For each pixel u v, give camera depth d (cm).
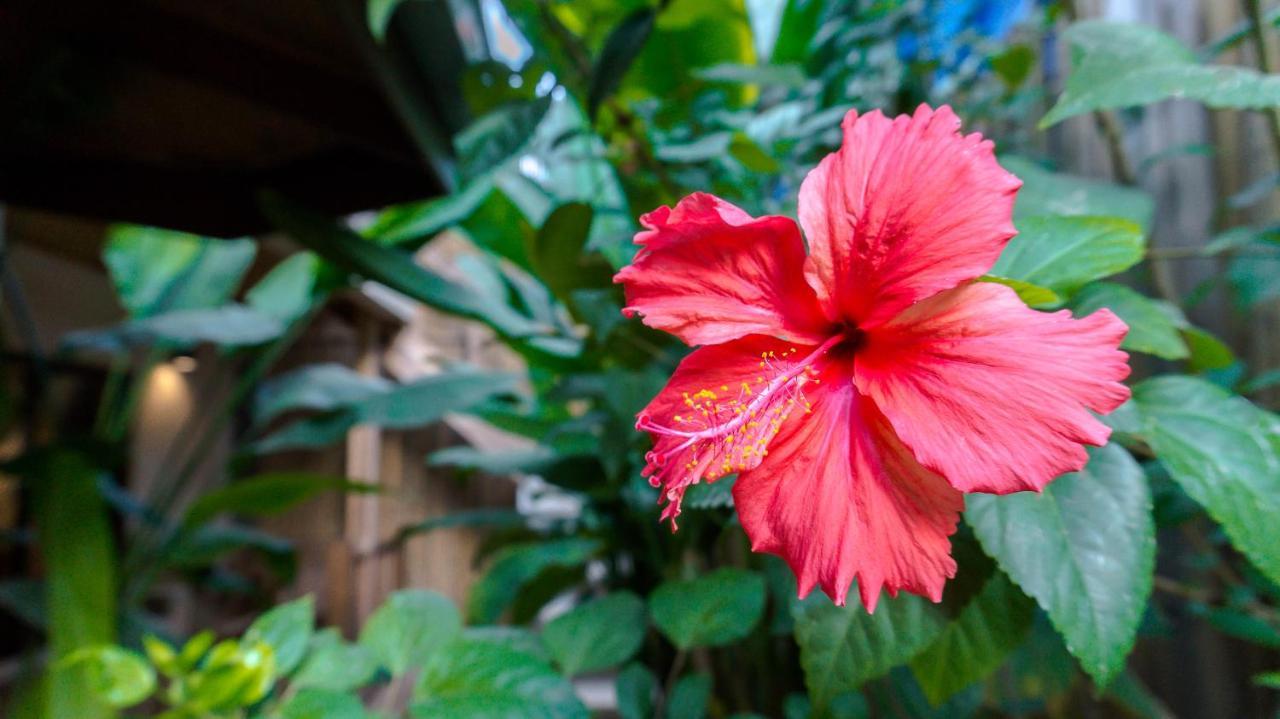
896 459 18
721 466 19
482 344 55
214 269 76
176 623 92
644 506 47
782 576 30
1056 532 19
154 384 107
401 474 110
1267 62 24
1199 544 40
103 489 69
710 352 20
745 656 45
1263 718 49
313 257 74
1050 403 15
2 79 44
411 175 55
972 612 23
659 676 50
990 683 48
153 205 56
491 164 34
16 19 41
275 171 57
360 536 99
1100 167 64
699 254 19
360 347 104
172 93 47
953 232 17
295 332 76
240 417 106
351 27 36
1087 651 17
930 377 17
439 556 114
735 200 42
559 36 38
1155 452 20
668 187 39
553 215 37
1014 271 21
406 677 40
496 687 28
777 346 20
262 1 41
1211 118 56
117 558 68
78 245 89
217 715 26
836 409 19
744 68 37
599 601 36
